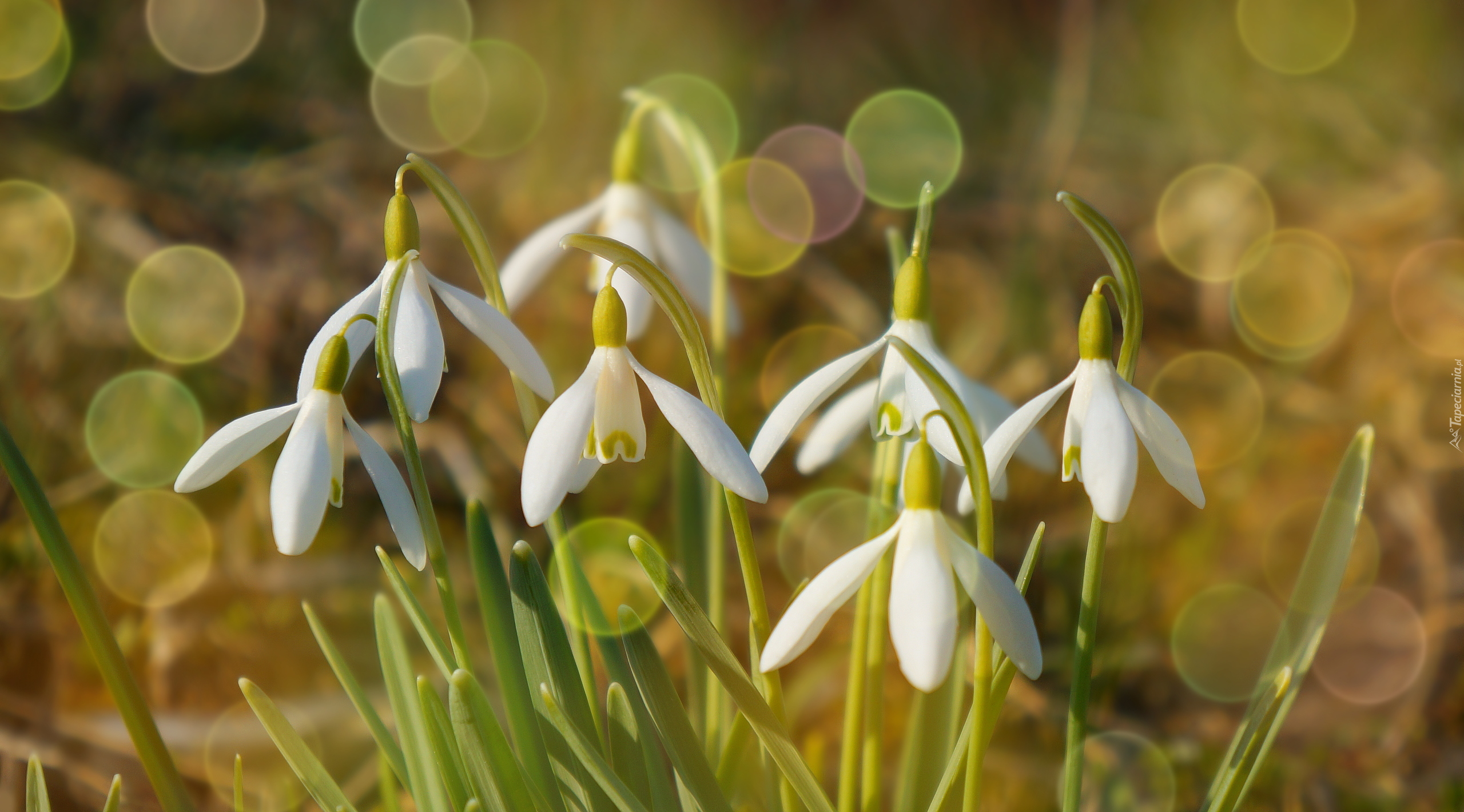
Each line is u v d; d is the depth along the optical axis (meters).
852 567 0.55
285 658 0.77
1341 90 1.58
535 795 0.58
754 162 1.45
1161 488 0.96
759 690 0.58
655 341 1.10
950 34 1.71
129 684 0.58
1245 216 1.34
